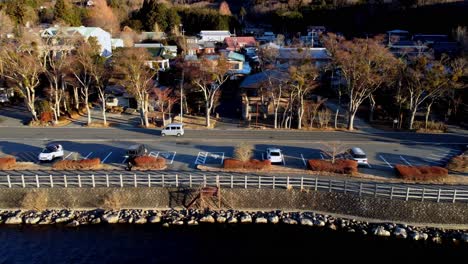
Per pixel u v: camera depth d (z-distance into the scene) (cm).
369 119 5488
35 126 5203
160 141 4578
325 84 6850
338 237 3031
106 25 11131
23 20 9594
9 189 3381
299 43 9306
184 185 3394
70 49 6550
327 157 4041
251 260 2752
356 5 13475
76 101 5862
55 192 3381
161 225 3177
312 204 3344
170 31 12131
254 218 3244
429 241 2980
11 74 5672
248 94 5669
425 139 4691
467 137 4772
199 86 5291
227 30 12938
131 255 2816
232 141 4588
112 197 3353
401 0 13050
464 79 5350
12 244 2941
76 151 4216
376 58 5122
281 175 3578
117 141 4578
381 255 2816
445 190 3150
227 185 3409
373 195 3231
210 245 2928
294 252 2842
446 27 11356
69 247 2909
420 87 4872
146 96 5194
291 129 5097
